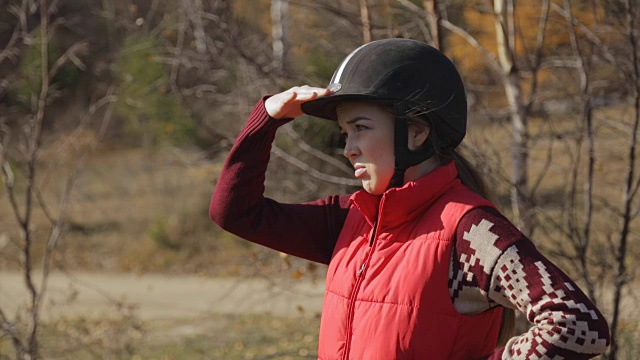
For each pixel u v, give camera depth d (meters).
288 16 8.75
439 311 3.01
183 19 8.60
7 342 9.66
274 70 8.20
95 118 13.10
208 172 9.71
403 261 3.09
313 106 3.51
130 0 9.25
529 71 7.43
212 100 9.38
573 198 6.29
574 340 2.74
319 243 3.68
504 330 3.41
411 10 7.54
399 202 3.11
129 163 23.92
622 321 6.59
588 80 6.30
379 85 3.20
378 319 3.06
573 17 6.67
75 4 10.87
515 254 2.90
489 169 6.13
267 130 3.51
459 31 7.08
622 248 6.02
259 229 3.60
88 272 19.06
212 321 13.04
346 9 8.01
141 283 17.75
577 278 6.39
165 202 21.88
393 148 3.24
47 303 14.76
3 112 10.02
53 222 8.62
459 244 3.02
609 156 7.24
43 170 20.45
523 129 6.77
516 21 7.52
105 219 21.64
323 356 3.29
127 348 10.58
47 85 8.46
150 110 9.89
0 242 19.00
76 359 10.09
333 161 7.90
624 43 6.69
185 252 19.41
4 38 10.22
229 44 8.00
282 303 12.75
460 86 3.36
